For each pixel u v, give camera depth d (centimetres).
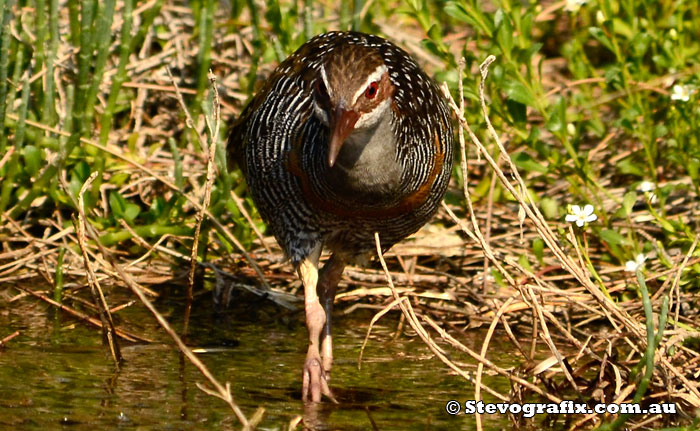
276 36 1248
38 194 1160
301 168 914
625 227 1184
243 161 1012
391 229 968
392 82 893
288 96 934
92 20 1115
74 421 794
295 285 1182
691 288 1067
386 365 966
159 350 983
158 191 1263
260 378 920
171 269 1184
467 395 886
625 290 1091
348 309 1121
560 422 832
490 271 1145
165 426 791
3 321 1039
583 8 1522
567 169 1220
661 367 835
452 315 1107
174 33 1434
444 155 966
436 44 1201
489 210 1169
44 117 1198
